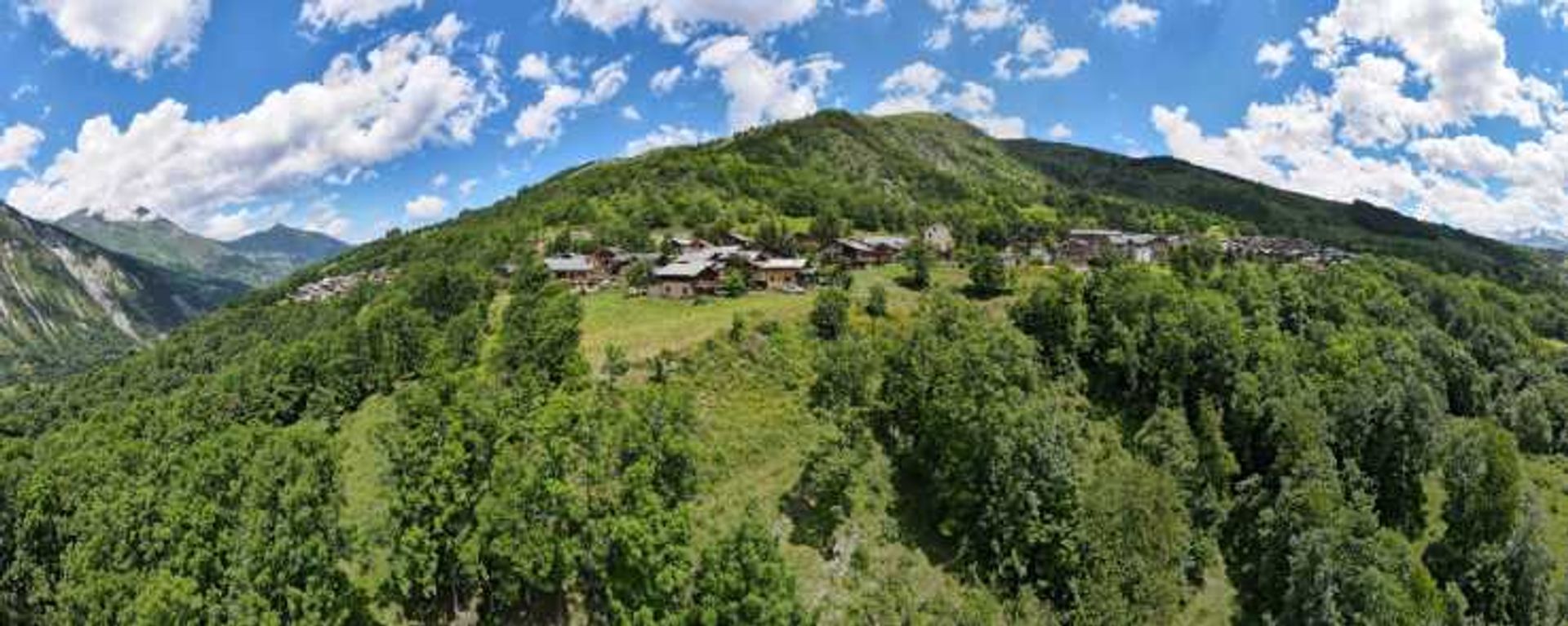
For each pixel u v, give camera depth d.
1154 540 81.50
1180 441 99.12
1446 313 188.38
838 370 94.94
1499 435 96.06
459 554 56.03
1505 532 90.88
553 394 79.06
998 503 77.88
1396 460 103.56
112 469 74.69
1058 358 114.88
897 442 89.31
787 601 57.31
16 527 68.44
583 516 57.69
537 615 62.75
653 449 63.66
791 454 86.38
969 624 71.06
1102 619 73.81
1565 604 85.88
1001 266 144.12
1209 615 85.00
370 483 78.81
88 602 55.88
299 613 53.41
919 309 127.31
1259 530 89.81
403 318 122.44
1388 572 78.81
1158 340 113.12
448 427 61.31
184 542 53.25
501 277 175.00
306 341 138.62
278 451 57.41
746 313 116.62
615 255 174.75
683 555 57.75
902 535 79.25
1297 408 101.50
